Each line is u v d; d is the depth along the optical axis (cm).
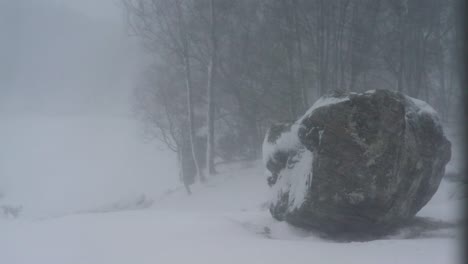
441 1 2059
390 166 820
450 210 1067
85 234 988
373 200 824
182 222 1048
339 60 2303
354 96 845
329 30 2195
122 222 1106
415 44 2188
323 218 866
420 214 1036
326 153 835
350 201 827
